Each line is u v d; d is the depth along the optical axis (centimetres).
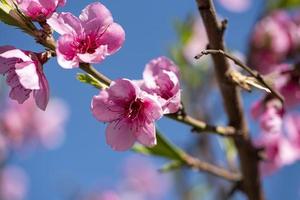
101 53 60
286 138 80
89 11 61
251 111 72
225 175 69
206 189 88
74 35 61
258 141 80
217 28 63
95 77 61
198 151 86
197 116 87
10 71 63
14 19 61
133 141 61
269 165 80
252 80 63
